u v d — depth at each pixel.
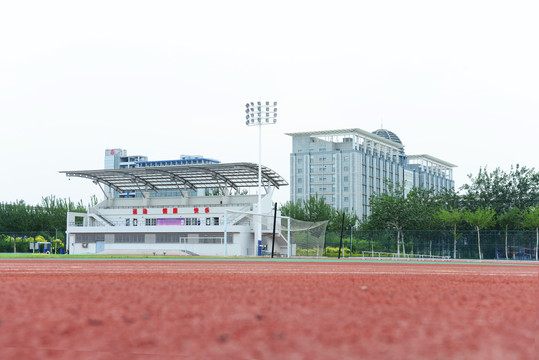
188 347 4.99
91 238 71.12
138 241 68.88
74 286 11.39
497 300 9.05
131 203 78.06
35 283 12.45
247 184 73.12
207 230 65.69
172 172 70.06
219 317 6.74
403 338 5.44
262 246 62.62
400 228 68.69
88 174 72.69
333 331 5.79
